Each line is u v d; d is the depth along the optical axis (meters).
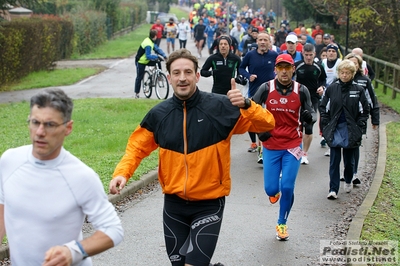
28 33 22.77
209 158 4.33
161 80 17.27
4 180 3.22
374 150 11.09
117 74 24.66
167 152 4.41
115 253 6.07
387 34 21.81
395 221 6.81
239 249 6.22
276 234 6.68
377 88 20.11
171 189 4.41
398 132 12.33
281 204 6.46
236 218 7.25
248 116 4.30
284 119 6.45
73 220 3.18
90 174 3.21
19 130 12.34
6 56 20.70
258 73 10.45
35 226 3.14
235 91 4.27
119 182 4.32
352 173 8.20
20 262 3.19
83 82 22.03
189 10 100.44
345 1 19.08
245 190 8.51
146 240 6.45
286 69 6.46
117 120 13.51
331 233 6.71
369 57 20.55
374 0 18.39
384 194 7.88
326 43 17.56
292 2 34.22
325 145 11.48
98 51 36.41
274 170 6.51
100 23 39.75
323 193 8.40
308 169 9.77
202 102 4.40
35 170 3.15
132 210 7.50
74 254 3.07
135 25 61.66
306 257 6.00
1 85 20.59
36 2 21.53
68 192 3.15
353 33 21.48
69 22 31.64
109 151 10.33
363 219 6.79
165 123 4.42
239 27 27.69
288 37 11.59
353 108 7.80
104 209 3.23
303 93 6.51
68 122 3.19
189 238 4.46
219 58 10.59
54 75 23.81
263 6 54.38
